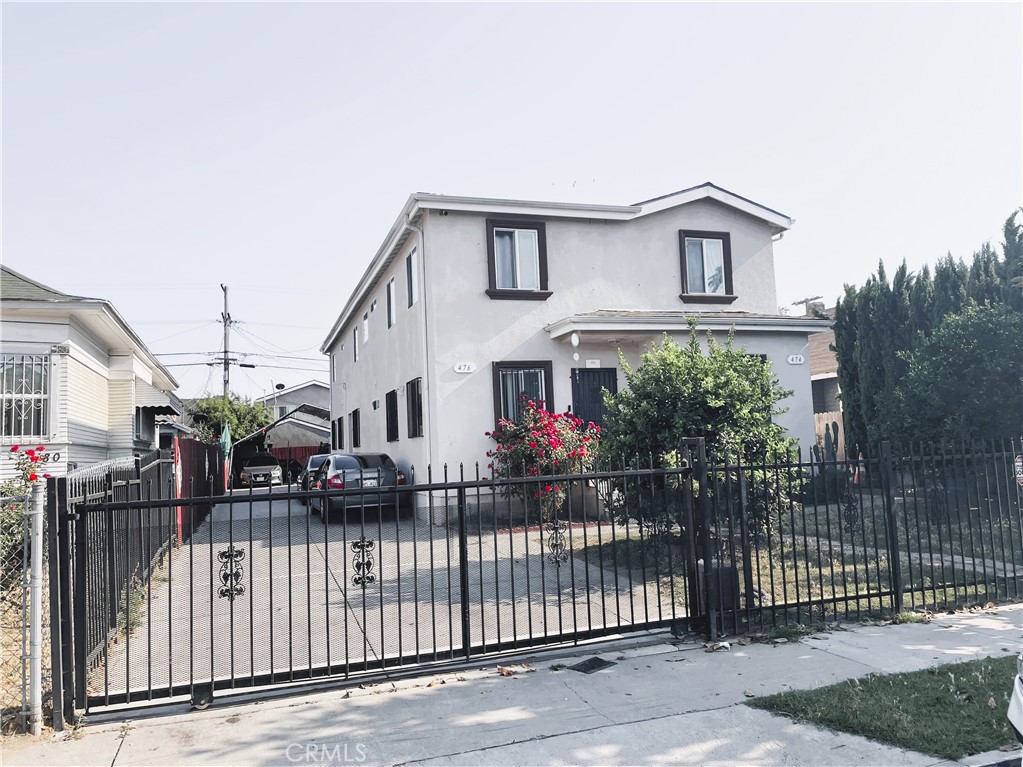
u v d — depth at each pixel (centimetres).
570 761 394
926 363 1093
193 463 1348
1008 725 417
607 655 578
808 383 1548
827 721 432
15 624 539
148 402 2008
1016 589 716
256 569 949
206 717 468
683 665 548
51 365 1355
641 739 419
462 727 441
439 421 1340
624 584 816
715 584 620
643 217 1548
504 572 892
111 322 1482
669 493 802
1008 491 728
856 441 1630
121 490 677
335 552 1061
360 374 2264
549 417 1295
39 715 451
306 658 587
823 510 1260
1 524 521
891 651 564
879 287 1546
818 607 662
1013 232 1335
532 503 1252
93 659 536
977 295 1362
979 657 543
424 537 1132
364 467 1462
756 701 465
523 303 1425
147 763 402
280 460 3516
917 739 405
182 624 698
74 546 494
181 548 1112
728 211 1634
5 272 1423
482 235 1416
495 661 562
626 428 954
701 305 1583
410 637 638
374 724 450
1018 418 1002
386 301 1812
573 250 1484
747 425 916
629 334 1396
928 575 801
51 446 1338
